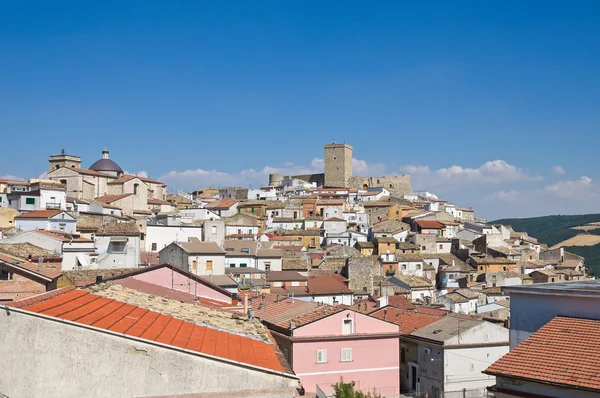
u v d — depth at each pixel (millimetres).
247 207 163750
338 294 86688
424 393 54781
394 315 70500
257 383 20344
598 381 24125
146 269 43656
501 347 58562
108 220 105375
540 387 25562
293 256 111312
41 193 105562
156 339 20000
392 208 169125
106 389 18578
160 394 19109
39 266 48781
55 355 18266
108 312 22203
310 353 49219
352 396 39938
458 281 120562
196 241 92188
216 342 22906
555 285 33219
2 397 17766
